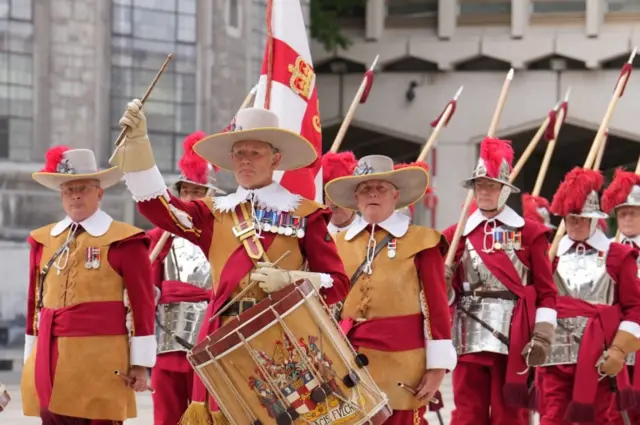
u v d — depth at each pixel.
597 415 14.70
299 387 8.62
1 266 25.38
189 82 28.09
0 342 25.17
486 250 13.55
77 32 26.53
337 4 35.97
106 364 11.45
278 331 8.58
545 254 13.52
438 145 35.44
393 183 11.45
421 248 11.17
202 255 14.06
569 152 40.44
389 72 35.97
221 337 8.61
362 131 38.16
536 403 13.52
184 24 27.97
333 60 36.06
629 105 33.97
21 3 26.05
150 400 20.92
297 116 12.41
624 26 33.91
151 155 8.95
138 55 27.38
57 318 11.52
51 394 11.38
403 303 11.19
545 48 34.28
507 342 13.27
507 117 34.91
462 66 35.47
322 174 13.09
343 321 11.38
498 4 34.88
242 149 9.36
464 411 13.53
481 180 13.55
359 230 11.51
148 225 27.00
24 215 25.77
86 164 11.67
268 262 9.02
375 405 8.94
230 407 8.66
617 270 14.62
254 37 29.41
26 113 26.11
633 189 16.58
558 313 14.70
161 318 14.01
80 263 11.55
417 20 35.59
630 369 15.29
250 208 9.37
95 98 26.81
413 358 11.13
